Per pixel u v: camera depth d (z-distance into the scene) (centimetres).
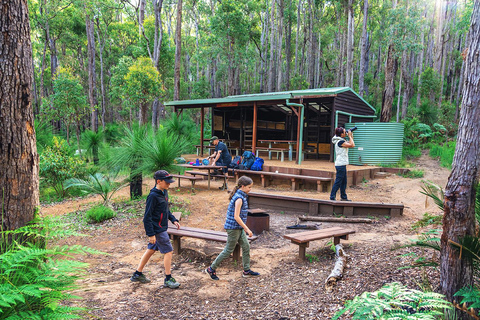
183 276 438
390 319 198
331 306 318
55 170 1046
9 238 274
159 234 396
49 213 835
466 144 256
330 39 4047
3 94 276
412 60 3338
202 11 3862
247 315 323
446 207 270
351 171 1031
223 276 436
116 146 846
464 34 3916
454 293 262
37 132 1144
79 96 1891
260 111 1812
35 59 4806
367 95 3216
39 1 3384
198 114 3253
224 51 2938
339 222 681
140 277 412
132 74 1738
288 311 323
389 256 424
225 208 803
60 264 223
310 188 1040
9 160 278
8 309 200
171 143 800
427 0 3266
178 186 1054
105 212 720
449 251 265
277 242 574
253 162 1156
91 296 372
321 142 1648
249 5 3450
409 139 1688
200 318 322
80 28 3753
